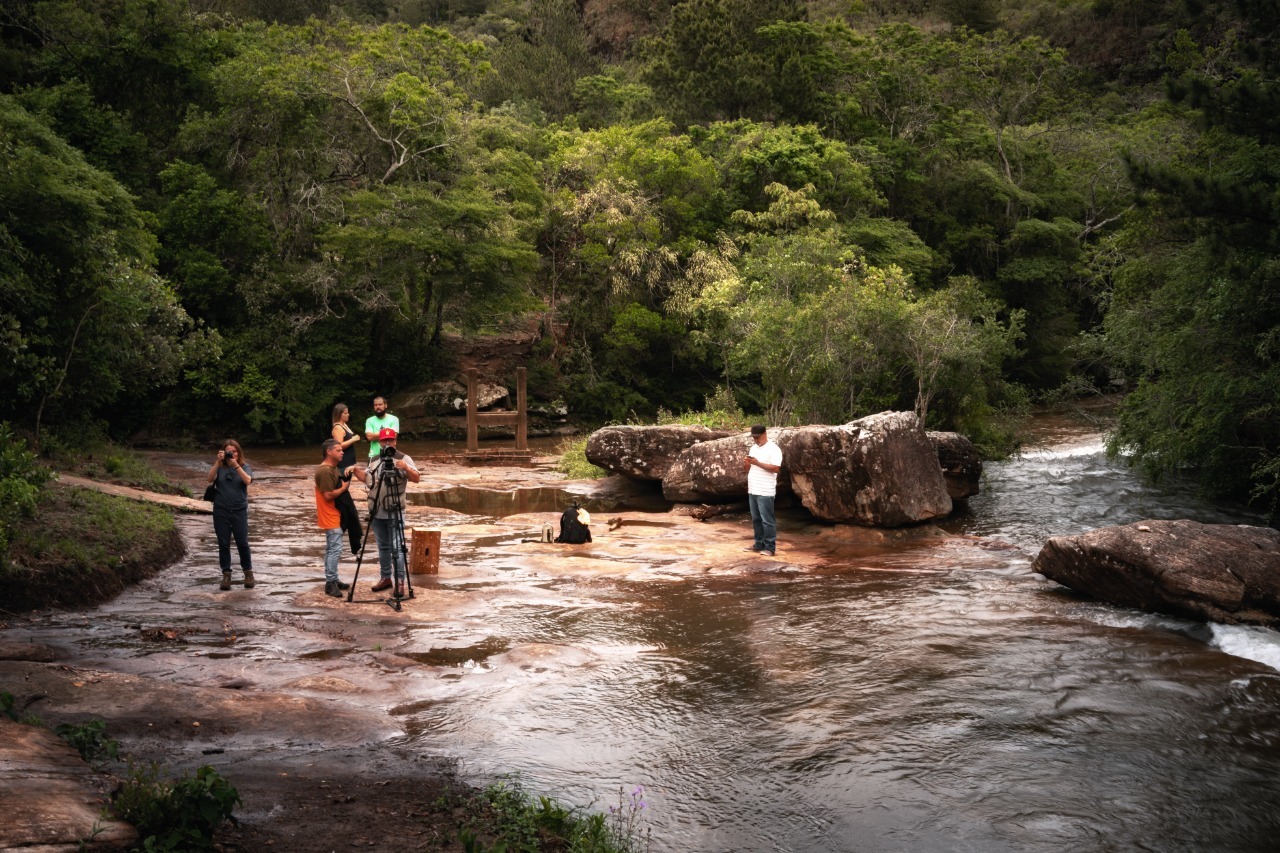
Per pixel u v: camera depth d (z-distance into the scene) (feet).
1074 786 18.19
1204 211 38.17
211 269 98.27
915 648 27.37
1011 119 171.83
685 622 30.30
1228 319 46.96
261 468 78.59
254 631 27.84
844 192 126.11
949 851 15.62
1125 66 225.97
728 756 19.48
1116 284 63.16
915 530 47.11
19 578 29.04
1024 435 85.76
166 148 109.09
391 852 14.30
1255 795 17.87
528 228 117.70
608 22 252.62
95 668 23.32
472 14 297.12
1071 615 31.30
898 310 69.92
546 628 29.37
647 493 62.44
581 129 167.73
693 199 123.65
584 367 122.83
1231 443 49.21
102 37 103.65
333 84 106.01
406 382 117.80
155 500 49.80
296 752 18.61
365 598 32.50
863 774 18.63
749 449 52.85
